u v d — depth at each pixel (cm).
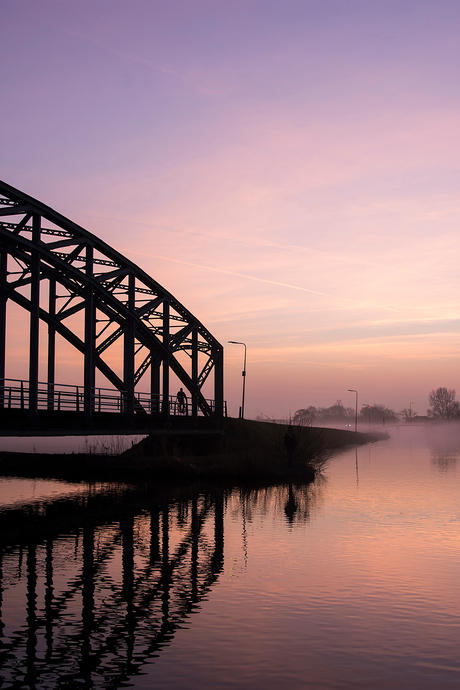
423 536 1479
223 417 4622
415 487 2516
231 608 952
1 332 2286
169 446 3606
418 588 1045
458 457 4572
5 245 2247
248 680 692
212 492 2386
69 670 727
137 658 759
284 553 1308
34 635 843
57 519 1756
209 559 1261
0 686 681
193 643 808
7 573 1167
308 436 3316
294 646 793
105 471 3053
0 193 2138
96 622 894
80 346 3034
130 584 1088
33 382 2128
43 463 3212
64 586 1083
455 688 668
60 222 2419
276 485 2638
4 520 1742
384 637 823
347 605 959
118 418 2972
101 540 1465
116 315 3097
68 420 2425
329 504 2027
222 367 4650
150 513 1861
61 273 2647
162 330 3616
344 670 717
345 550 1331
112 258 2906
